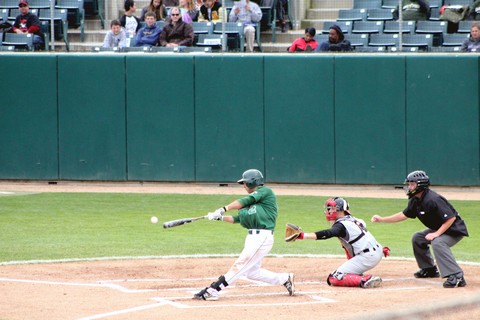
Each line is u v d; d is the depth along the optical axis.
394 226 52.06
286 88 64.94
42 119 68.12
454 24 71.69
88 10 81.81
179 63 66.12
